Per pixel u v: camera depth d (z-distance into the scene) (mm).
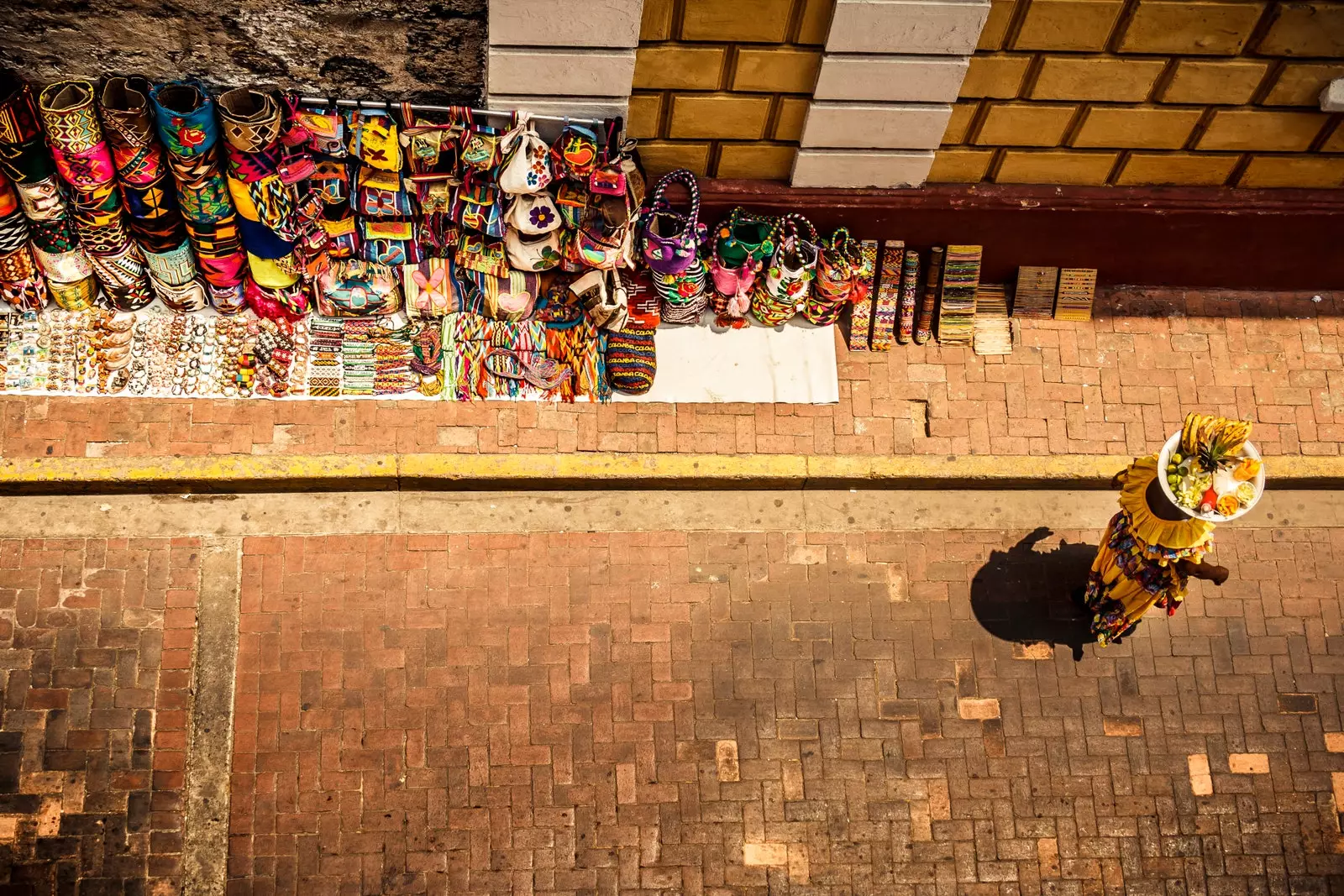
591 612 7473
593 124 7023
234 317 7621
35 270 7277
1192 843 7262
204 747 7035
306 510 7535
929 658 7551
